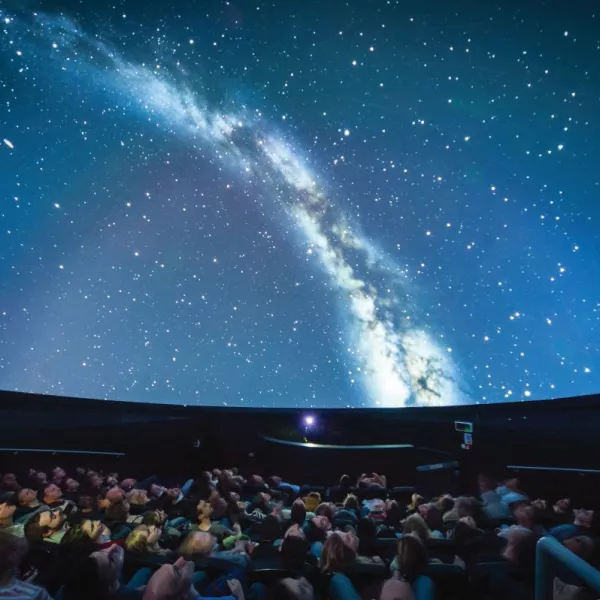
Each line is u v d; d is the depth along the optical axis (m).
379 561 2.88
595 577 1.56
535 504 4.02
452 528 3.76
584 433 5.59
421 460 7.92
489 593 2.51
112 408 8.38
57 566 2.55
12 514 3.57
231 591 2.37
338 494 6.11
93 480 5.30
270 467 8.61
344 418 8.85
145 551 2.78
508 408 6.81
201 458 8.66
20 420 7.30
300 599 2.11
